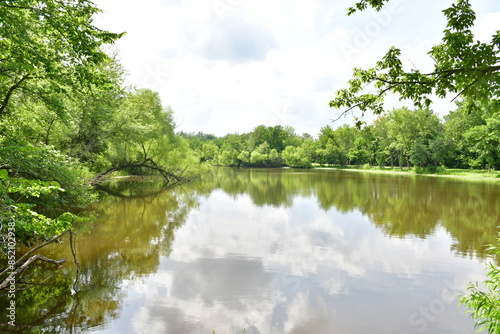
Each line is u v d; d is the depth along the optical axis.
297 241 12.87
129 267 9.77
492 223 15.98
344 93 4.80
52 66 9.17
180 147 40.59
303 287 8.38
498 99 3.67
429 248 11.83
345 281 8.82
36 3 8.01
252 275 9.23
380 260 10.50
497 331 4.03
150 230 14.67
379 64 4.57
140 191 29.89
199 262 10.31
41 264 9.63
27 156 9.50
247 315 6.96
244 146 104.25
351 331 6.34
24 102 11.69
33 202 11.49
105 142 24.78
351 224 16.02
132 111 26.52
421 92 4.16
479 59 3.56
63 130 18.52
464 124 53.50
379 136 75.44
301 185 36.34
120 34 8.44
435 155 59.81
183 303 7.46
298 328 6.42
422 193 27.17
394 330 6.36
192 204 22.66
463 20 3.81
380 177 49.34
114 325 6.47
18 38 8.05
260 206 21.78
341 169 82.25
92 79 8.98
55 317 6.71
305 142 96.50
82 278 8.79
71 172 12.55
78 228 14.66
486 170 53.19
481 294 4.51
